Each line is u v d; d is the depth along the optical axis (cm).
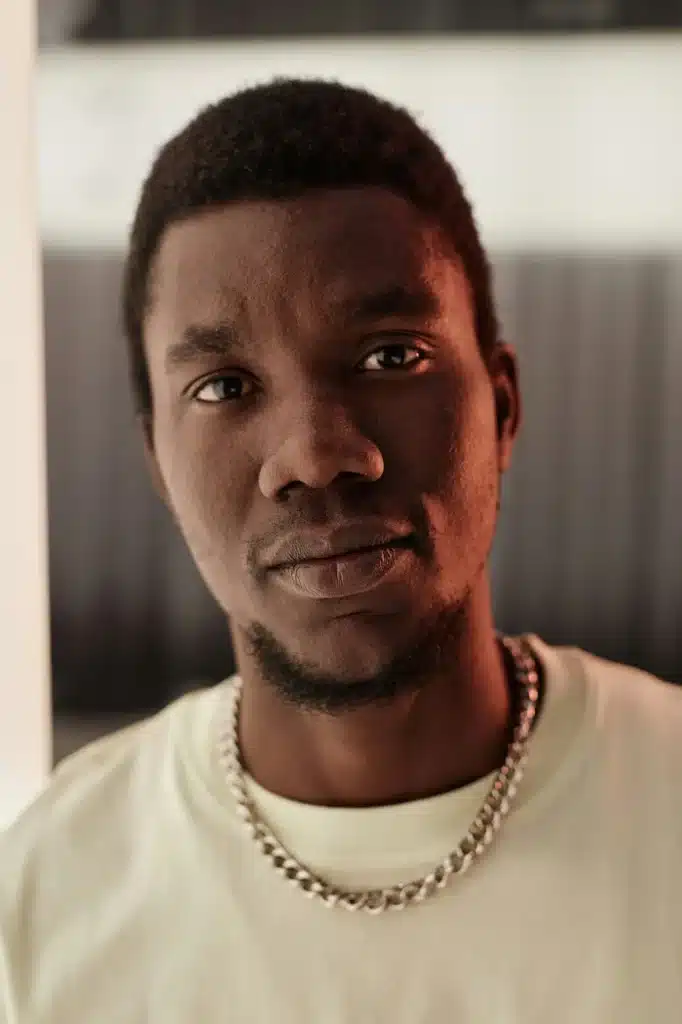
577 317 66
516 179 66
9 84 68
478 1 65
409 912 48
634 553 67
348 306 42
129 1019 50
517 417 54
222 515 46
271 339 43
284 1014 48
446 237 47
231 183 43
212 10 66
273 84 49
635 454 67
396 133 46
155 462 54
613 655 67
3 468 71
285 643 45
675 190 65
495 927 48
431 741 49
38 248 69
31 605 71
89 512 70
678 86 64
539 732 51
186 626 70
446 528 44
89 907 54
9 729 73
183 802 54
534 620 68
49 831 57
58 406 70
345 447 42
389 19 65
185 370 45
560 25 65
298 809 51
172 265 45
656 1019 46
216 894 51
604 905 48
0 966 54
